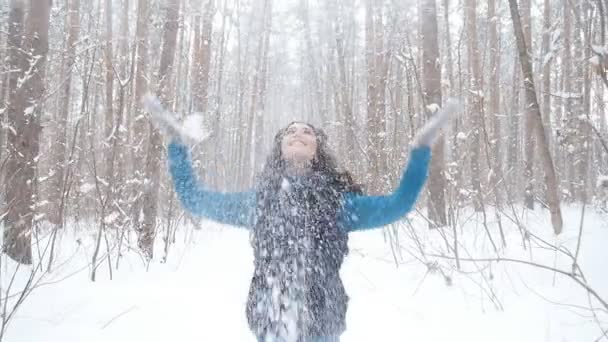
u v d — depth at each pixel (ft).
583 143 38.37
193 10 36.86
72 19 34.09
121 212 18.33
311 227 5.44
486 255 15.85
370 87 29.66
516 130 40.88
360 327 10.98
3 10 22.90
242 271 18.35
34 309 11.82
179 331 10.82
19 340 9.93
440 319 11.08
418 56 24.70
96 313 11.90
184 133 5.69
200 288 15.11
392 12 25.57
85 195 23.45
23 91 15.98
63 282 14.46
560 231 17.17
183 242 26.11
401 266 16.92
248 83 75.72
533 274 13.16
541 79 40.68
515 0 17.53
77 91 46.19
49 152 33.94
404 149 22.00
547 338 8.94
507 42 43.73
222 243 27.09
